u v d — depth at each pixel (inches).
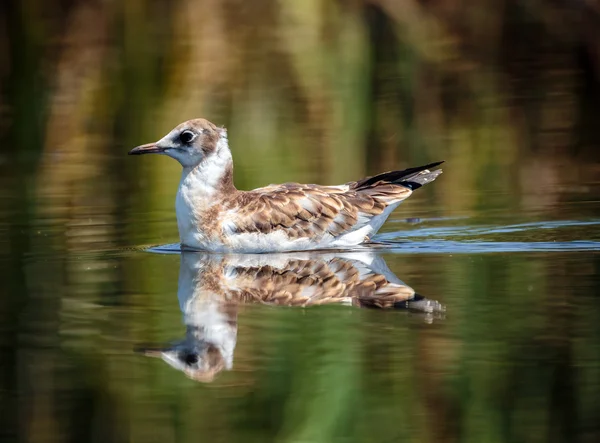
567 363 408.8
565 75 1055.0
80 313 478.3
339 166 805.2
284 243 590.2
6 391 401.1
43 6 1040.2
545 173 770.2
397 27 1025.5
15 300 499.8
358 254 579.8
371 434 378.9
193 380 404.8
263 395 395.9
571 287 497.0
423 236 613.0
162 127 908.6
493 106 962.7
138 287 517.7
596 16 1070.4
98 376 408.8
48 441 368.8
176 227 655.8
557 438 368.2
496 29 1080.8
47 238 626.5
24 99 995.9
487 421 381.7
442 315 463.8
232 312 475.5
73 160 855.1
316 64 991.6
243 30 1006.4
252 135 885.2
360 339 435.8
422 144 863.7
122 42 1017.5
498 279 514.3
